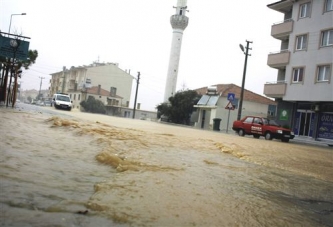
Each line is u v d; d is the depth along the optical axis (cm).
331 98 2333
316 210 341
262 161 700
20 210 211
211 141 1034
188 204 285
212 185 379
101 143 629
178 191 325
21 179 289
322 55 2455
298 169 655
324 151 1445
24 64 2272
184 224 235
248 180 451
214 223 247
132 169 410
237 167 559
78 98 6912
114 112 6681
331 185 510
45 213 213
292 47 2733
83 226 203
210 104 3969
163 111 4497
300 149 1320
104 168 409
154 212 251
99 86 6950
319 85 2441
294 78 2688
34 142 532
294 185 466
